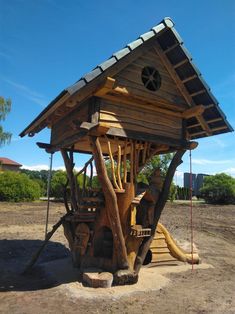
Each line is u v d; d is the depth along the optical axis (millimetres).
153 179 7910
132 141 7484
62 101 6395
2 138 27562
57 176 34438
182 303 6020
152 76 7559
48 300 5879
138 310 5578
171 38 7230
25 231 13609
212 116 8219
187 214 22688
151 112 7559
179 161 8094
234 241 13672
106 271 7090
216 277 7941
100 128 6438
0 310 5391
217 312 5648
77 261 7820
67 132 7949
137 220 7715
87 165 8656
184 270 8453
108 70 6691
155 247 8727
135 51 7098
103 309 5551
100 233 7527
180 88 7844
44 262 8727
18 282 6945
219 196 34562
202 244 12320
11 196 30656
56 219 17812
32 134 9562
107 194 6770
